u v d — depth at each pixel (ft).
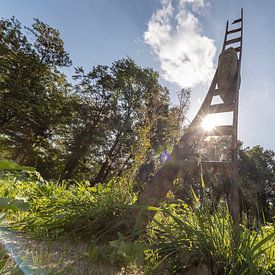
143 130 14.30
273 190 69.72
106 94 66.44
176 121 16.94
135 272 4.66
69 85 67.00
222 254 4.38
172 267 4.53
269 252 4.50
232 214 5.39
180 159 7.59
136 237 5.90
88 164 66.44
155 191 7.06
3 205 3.11
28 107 55.93
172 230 5.28
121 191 8.28
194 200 5.99
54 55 61.11
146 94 64.49
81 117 64.18
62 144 65.82
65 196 8.74
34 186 10.64
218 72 8.52
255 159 77.87
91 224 6.48
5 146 55.98
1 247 4.62
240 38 8.76
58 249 5.24
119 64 68.13
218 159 8.20
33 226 6.43
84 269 4.31
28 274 3.64
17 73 54.90
